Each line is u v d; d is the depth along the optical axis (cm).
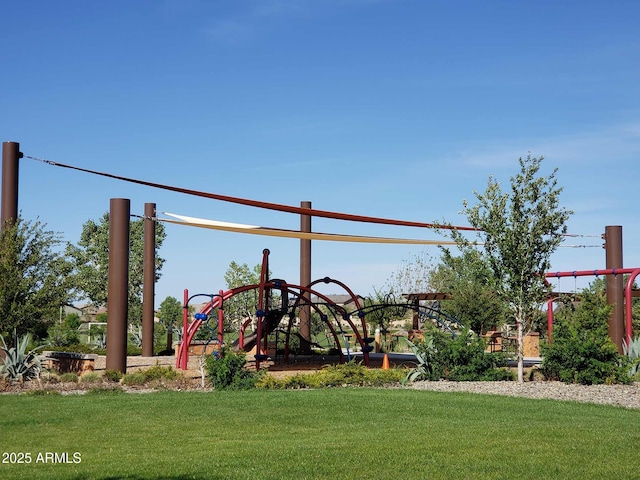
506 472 893
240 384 1884
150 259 3088
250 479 867
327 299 2797
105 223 5628
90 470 930
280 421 1324
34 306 2084
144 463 968
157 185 2100
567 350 1941
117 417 1372
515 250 1944
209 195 2173
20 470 940
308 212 2336
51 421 1332
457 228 2078
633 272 2428
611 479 859
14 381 1948
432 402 1539
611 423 1284
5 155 2114
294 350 3231
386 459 967
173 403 1543
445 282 4434
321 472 899
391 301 3978
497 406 1486
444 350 2045
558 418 1345
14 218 2128
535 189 1941
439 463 941
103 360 2786
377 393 1703
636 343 2306
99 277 5522
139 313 5425
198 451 1052
